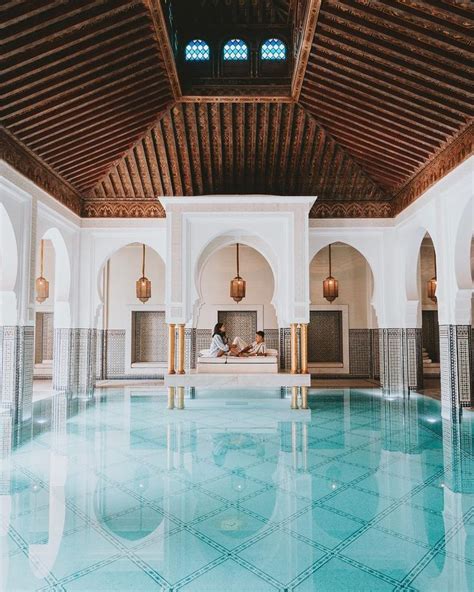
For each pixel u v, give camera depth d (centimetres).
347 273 1186
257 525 297
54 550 264
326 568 245
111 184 857
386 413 698
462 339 644
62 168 735
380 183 855
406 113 605
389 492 356
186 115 736
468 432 565
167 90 663
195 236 774
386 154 739
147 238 875
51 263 1197
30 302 660
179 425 607
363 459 446
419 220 753
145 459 446
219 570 243
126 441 519
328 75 608
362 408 742
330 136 764
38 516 310
